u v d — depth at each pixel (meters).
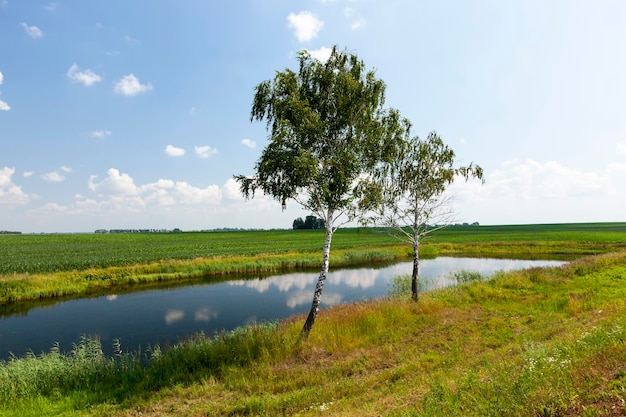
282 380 10.43
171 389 10.38
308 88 14.52
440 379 8.44
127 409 9.29
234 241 85.19
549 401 5.46
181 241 86.06
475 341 12.73
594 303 15.83
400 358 11.54
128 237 106.38
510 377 6.86
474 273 33.59
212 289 31.28
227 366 11.52
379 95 15.14
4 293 27.06
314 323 14.59
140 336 18.53
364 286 31.86
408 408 6.87
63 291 29.19
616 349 7.12
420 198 19.31
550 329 12.91
